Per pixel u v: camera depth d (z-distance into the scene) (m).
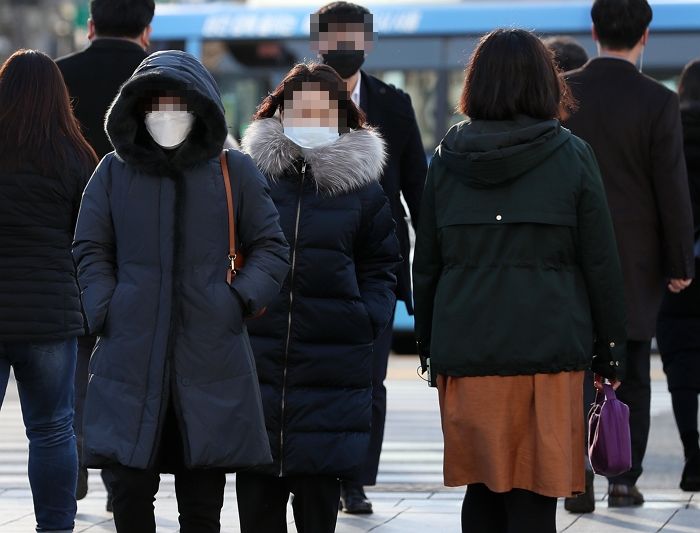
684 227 21.73
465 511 16.31
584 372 15.76
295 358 16.20
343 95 16.42
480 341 15.44
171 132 14.88
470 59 15.95
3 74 18.53
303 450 16.12
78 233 15.25
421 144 22.59
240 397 14.90
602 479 26.67
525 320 15.34
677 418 24.58
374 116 22.06
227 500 23.08
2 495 24.03
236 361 14.94
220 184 15.19
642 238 22.03
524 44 15.55
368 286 16.86
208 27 53.78
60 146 18.45
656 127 21.78
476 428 15.51
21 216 18.20
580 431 15.60
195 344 14.80
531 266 15.43
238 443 14.84
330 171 16.28
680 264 21.78
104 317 14.91
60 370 18.86
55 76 18.66
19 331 18.20
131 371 14.73
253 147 16.59
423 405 37.91
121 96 14.76
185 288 14.88
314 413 16.20
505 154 15.18
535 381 15.39
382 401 21.94
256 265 15.16
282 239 15.45
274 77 53.25
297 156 16.48
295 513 16.89
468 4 51.53
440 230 15.86
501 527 16.27
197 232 15.00
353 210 16.42
